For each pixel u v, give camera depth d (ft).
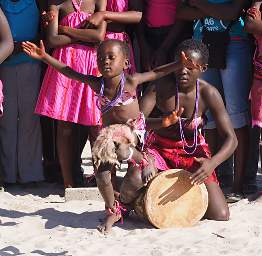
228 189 75.41
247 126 71.87
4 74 75.72
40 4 75.15
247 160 73.00
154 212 58.80
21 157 77.25
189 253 52.34
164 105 60.90
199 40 66.64
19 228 59.52
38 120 76.95
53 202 70.44
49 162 80.02
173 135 61.26
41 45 58.39
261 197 68.80
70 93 71.00
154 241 55.47
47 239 56.44
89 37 70.49
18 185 78.74
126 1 73.20
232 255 51.98
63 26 70.95
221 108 60.85
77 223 61.05
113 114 58.13
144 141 59.26
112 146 56.13
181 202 59.41
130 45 73.77
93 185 76.13
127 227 59.72
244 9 70.74
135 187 59.26
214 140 72.69
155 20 74.23
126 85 57.72
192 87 60.39
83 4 71.77
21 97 76.07
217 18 69.97
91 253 52.65
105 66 56.85
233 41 71.00
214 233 57.16
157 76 57.72
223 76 71.61
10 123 76.48
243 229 58.08
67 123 72.13
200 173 58.65
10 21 74.33
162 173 59.16
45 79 71.82
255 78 68.69
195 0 71.00
